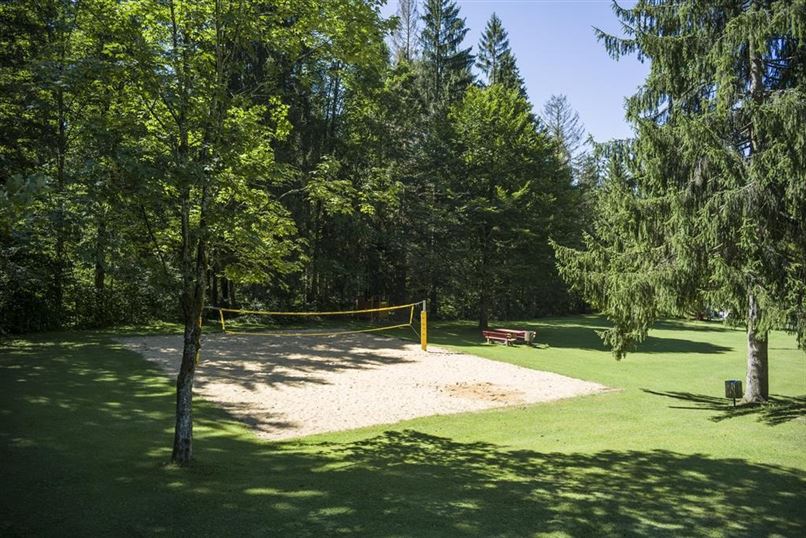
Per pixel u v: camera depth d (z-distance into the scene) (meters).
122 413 10.14
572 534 5.24
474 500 6.14
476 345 22.83
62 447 7.85
